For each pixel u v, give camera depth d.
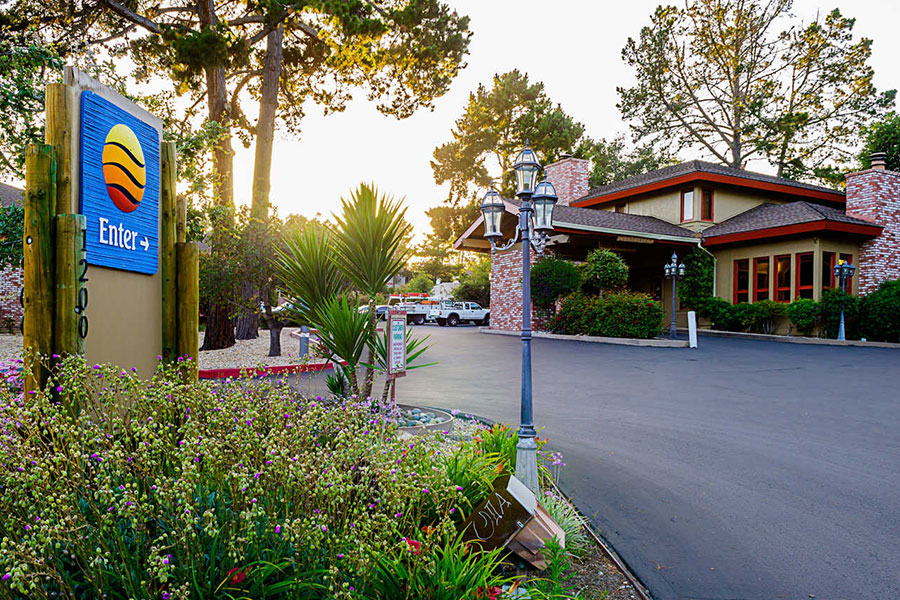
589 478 5.46
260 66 20.25
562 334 19.91
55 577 1.86
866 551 3.93
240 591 2.08
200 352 14.17
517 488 3.52
